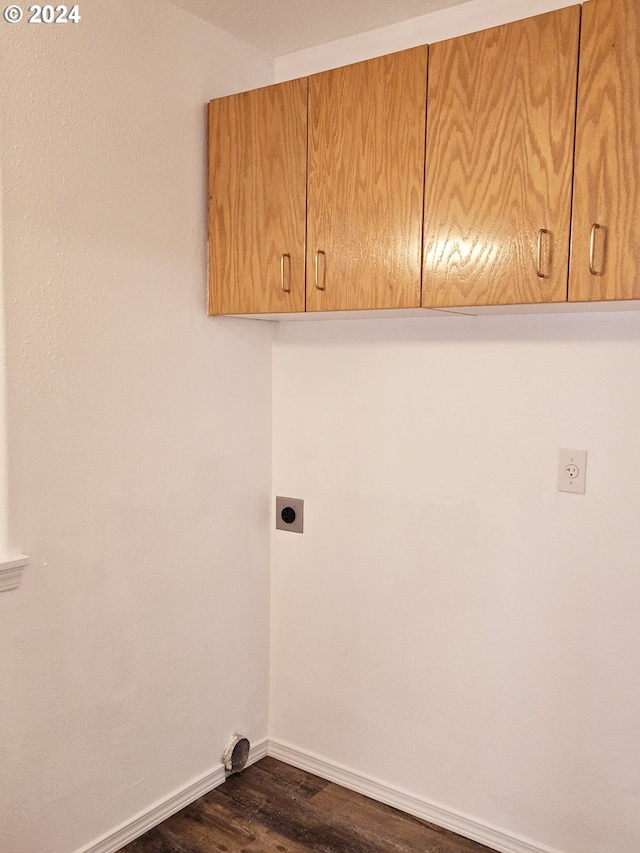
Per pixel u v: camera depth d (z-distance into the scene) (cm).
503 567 187
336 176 174
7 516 155
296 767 229
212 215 197
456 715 197
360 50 203
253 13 189
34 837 165
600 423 171
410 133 162
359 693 215
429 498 198
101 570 176
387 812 206
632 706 171
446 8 186
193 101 193
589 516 173
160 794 197
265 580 231
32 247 156
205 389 203
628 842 173
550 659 181
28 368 157
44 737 166
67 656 169
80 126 164
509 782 189
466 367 190
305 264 181
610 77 136
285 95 181
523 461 182
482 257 154
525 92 146
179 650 200
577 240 142
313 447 220
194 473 201
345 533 215
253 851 186
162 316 188
